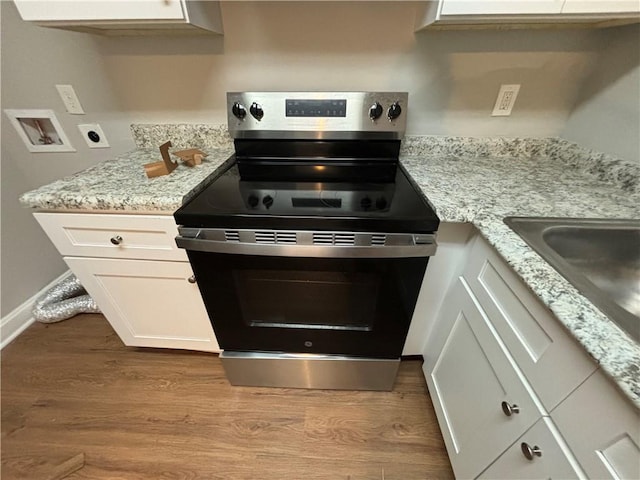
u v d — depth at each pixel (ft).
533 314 2.06
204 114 4.34
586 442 1.62
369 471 3.49
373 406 4.12
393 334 3.48
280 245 2.74
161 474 3.47
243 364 3.97
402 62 3.86
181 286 3.62
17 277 5.18
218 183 3.43
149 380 4.45
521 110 4.09
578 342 1.60
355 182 3.48
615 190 3.24
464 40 3.68
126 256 3.39
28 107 4.44
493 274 2.58
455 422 3.16
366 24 3.65
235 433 3.83
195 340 4.25
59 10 2.80
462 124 4.23
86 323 5.38
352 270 2.91
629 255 2.67
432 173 3.70
